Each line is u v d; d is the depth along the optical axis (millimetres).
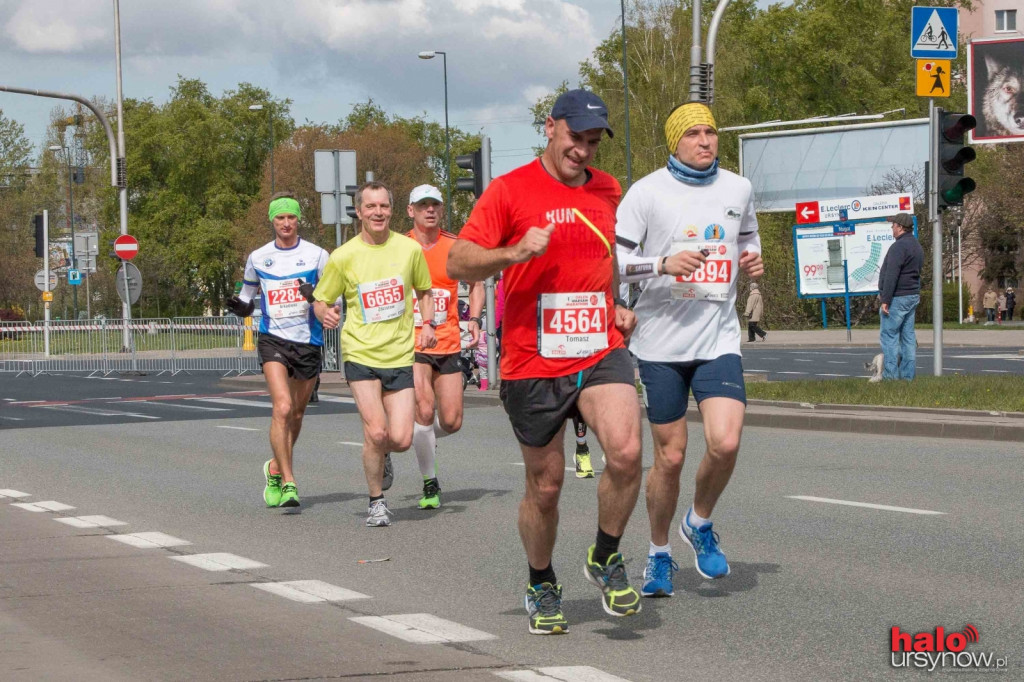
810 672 5891
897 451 14977
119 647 6574
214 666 6152
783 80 78438
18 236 85750
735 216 7457
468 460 15109
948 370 29500
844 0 79375
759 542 9266
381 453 10508
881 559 8570
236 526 10586
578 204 6352
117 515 11297
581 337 6320
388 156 91438
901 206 39031
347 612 7332
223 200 105688
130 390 30406
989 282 78875
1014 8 96312
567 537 9688
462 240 6316
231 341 37875
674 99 73312
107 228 111625
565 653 6301
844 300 60719
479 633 6766
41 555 9320
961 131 20703
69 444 17891
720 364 7359
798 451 15188
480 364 25156
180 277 105875
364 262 10547
